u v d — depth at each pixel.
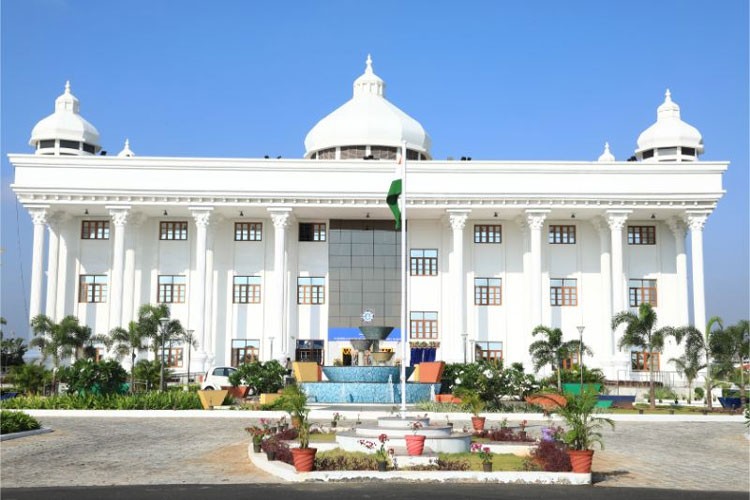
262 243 59.34
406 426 20.98
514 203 55.28
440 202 55.34
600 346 58.38
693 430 29.73
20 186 53.97
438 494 15.70
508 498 15.48
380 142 61.78
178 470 18.95
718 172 56.31
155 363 47.03
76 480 17.61
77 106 61.72
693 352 42.41
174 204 54.88
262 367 41.97
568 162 56.19
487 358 58.12
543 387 37.12
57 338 44.12
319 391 38.84
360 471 17.44
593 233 59.72
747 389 47.00
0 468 19.27
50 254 56.25
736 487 17.83
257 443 21.17
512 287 59.16
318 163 55.81
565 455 18.28
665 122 60.59
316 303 58.94
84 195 54.34
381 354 42.91
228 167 55.62
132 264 57.00
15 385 43.41
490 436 22.95
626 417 33.28
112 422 30.02
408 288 58.91
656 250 59.41
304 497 15.26
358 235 59.53
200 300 54.34
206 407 35.22
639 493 16.48
